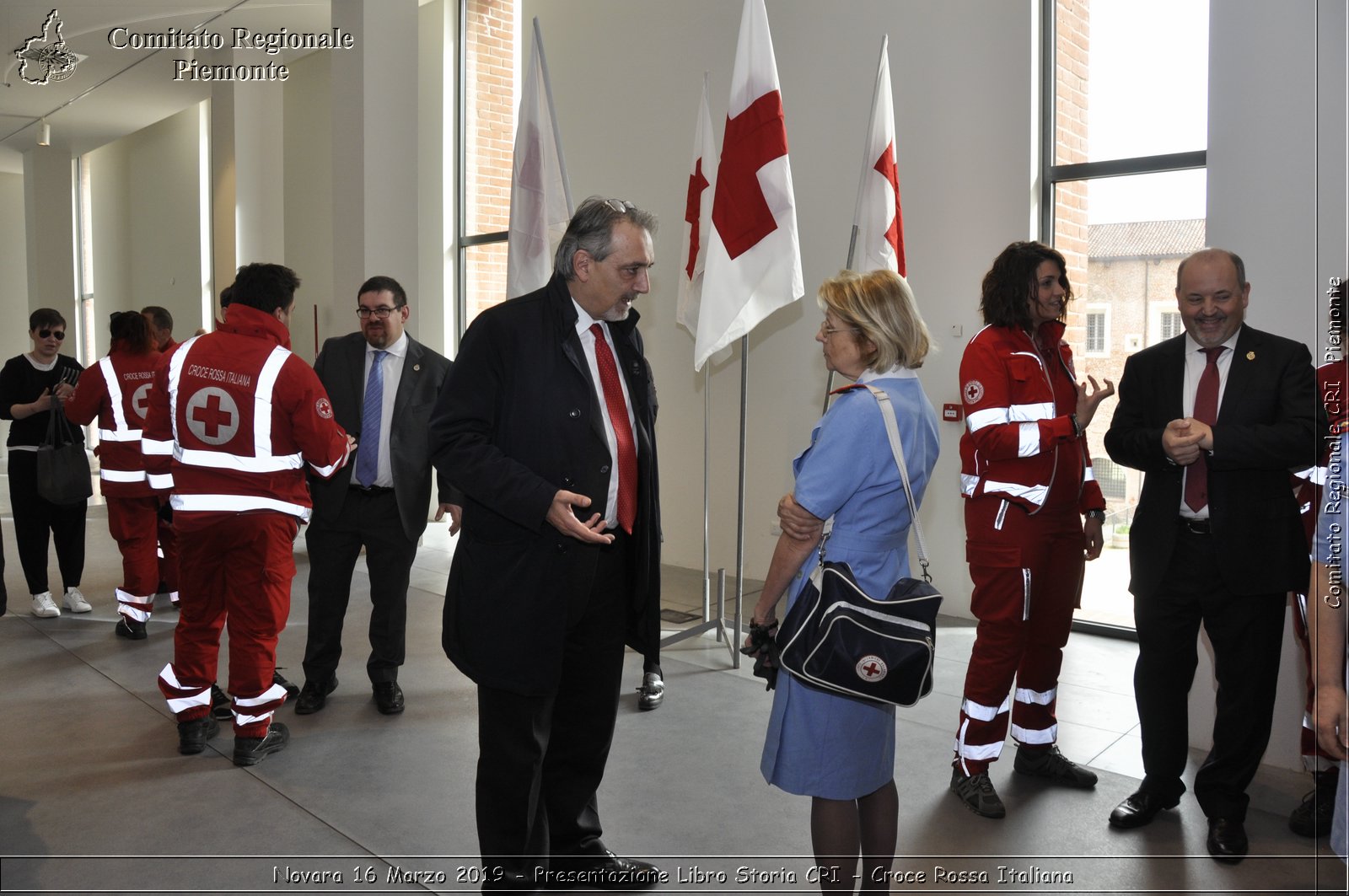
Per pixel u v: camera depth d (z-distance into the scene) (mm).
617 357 2244
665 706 3682
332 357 3643
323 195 8359
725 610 5176
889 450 1911
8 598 5344
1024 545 2713
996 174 4742
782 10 5469
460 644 2129
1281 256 3002
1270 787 2930
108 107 10008
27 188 12016
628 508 2217
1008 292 2684
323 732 3404
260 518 3027
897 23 5023
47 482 4609
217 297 8977
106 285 12930
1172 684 2652
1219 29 3074
